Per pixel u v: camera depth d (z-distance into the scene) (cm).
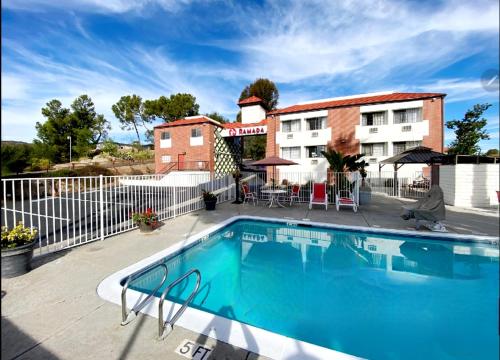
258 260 571
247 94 4034
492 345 280
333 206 1075
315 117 2047
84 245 554
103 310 312
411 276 484
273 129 2192
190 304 387
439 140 1695
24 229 426
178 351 246
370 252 608
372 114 1889
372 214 900
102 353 243
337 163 1182
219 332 272
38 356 238
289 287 451
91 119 3975
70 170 2170
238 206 1102
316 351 245
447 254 586
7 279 388
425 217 653
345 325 347
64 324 284
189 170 2419
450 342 307
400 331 330
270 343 256
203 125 2452
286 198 1239
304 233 752
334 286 453
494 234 296
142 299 337
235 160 3019
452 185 797
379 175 1694
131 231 677
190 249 578
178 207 974
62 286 368
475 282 364
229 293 426
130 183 731
